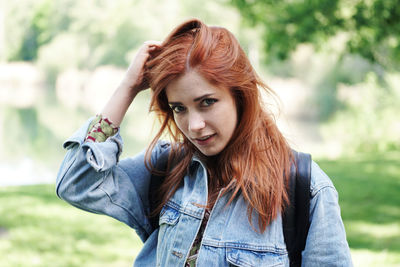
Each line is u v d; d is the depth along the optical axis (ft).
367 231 15.75
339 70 81.10
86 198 4.83
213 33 4.37
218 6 92.58
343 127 51.13
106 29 117.70
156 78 4.33
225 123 4.34
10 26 139.85
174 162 5.11
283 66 88.89
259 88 4.74
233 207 4.58
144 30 112.88
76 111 80.43
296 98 81.56
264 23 33.04
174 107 4.42
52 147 47.16
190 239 4.65
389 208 18.60
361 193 21.22
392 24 26.81
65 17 128.98
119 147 4.93
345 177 25.09
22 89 122.31
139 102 93.56
